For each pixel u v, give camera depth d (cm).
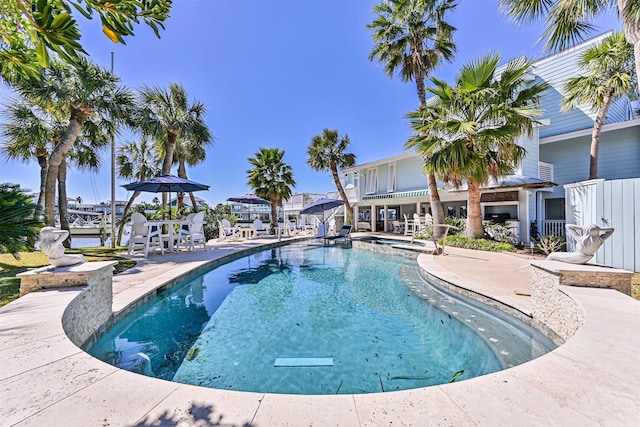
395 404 187
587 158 1349
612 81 983
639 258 620
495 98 988
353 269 929
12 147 1218
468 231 1164
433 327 464
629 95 1118
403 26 1312
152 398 191
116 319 439
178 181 1012
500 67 1320
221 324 478
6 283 532
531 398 187
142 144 1892
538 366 223
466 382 209
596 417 168
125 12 190
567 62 1367
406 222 1744
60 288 370
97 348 387
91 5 181
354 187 2288
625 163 1264
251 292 667
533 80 1452
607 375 209
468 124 955
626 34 381
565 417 168
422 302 588
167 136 1383
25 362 229
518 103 998
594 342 253
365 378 323
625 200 644
